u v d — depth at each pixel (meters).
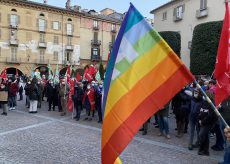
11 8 52.09
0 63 51.34
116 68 3.71
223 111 6.36
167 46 3.58
